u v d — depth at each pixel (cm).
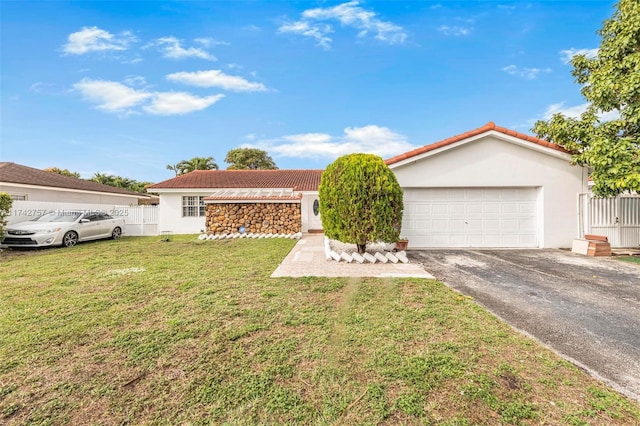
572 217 996
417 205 1021
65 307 437
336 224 797
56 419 214
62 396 239
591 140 870
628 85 789
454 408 223
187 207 1820
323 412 219
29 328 364
